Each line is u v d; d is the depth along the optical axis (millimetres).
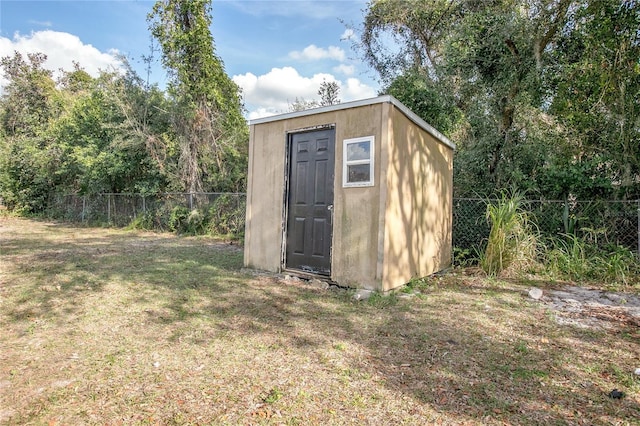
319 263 4863
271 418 1841
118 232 11719
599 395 2113
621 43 5957
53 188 17188
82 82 24328
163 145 12164
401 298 4145
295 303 3908
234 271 5492
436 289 4676
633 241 5902
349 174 4551
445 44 8672
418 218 5109
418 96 8508
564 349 2773
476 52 7895
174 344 2787
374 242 4297
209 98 12250
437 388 2174
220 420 1817
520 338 2990
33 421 1806
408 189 4797
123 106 12305
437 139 5766
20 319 3348
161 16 12023
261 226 5539
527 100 7508
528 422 1847
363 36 10844
